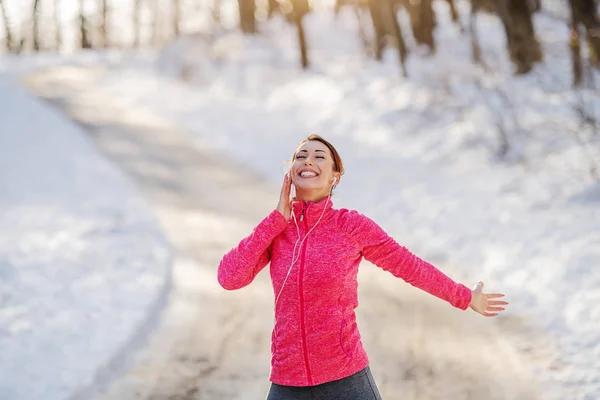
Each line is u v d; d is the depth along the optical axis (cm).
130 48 6488
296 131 2036
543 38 2181
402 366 561
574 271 722
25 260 892
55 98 2852
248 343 630
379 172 1420
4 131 2144
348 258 301
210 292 789
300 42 3027
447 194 1167
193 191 1395
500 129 1316
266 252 322
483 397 497
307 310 295
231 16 5850
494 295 314
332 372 296
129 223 1105
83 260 891
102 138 2048
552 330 609
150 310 710
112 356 591
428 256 905
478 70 1784
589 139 1166
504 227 936
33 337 635
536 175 1133
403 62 2312
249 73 3064
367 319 686
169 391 533
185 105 2706
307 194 319
